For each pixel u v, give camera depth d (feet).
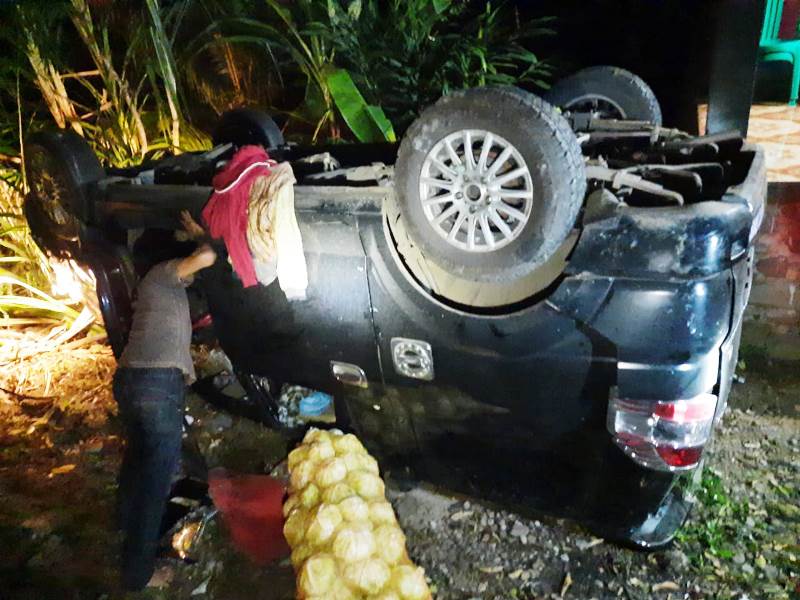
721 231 6.81
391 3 19.44
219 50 22.82
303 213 8.71
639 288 7.07
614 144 11.32
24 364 15.43
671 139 10.87
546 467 8.61
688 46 23.84
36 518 11.04
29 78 18.43
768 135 18.22
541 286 8.03
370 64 19.01
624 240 6.98
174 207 10.20
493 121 6.97
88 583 9.75
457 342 8.19
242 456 11.89
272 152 13.91
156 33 17.21
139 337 9.59
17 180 17.51
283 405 11.87
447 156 7.52
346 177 9.57
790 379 12.96
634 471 7.94
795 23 19.77
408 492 10.66
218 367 13.93
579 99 12.41
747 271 8.76
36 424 13.34
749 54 15.52
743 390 12.80
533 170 6.89
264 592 9.27
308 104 19.42
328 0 18.35
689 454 7.55
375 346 8.95
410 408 9.16
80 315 16.24
